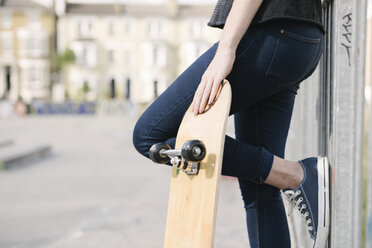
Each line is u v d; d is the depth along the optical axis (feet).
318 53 4.24
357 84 3.81
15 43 147.13
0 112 100.32
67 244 9.34
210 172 3.85
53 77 149.79
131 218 11.51
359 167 3.82
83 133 49.42
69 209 13.20
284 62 4.01
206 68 4.22
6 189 17.25
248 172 4.36
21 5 146.82
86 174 20.92
